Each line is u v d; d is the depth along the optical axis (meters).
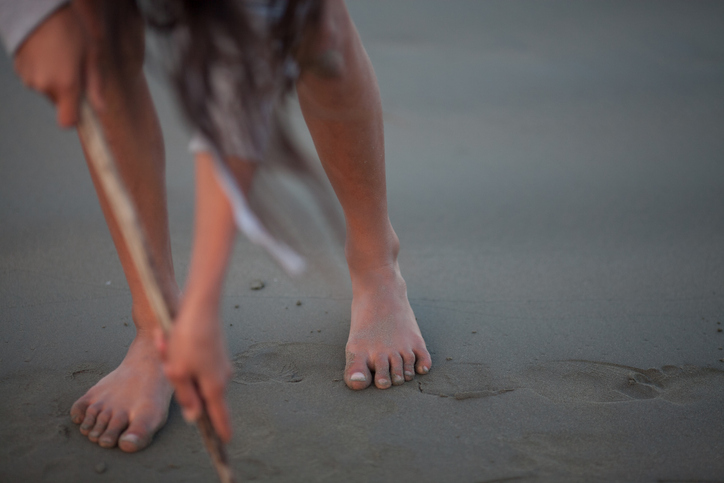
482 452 0.95
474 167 1.68
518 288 1.25
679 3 4.23
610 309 1.20
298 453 0.95
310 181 0.84
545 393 1.04
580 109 2.20
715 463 0.94
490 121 2.04
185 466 0.93
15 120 1.78
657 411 1.01
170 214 1.41
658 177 1.64
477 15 3.57
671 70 2.74
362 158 1.00
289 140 0.83
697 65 2.84
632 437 0.98
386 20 3.32
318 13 0.83
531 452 0.96
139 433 0.95
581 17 3.72
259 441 0.96
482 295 1.23
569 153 1.79
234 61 0.77
